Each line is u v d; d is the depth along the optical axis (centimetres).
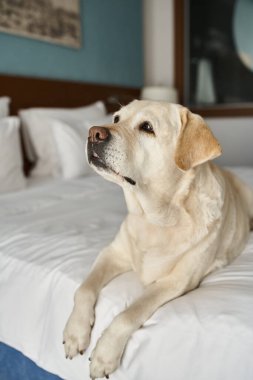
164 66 441
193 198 115
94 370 88
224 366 83
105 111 326
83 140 255
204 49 416
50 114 266
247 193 166
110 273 114
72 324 97
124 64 388
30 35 272
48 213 172
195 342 86
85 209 179
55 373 106
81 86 323
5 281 123
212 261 117
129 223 121
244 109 405
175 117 120
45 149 258
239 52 398
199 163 111
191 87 432
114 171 109
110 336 89
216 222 117
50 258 122
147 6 428
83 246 129
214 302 92
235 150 422
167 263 111
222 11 399
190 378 86
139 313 93
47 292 112
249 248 137
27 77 272
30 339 112
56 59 302
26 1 265
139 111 119
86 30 331
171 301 101
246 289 97
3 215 167
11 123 218
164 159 116
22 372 121
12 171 212
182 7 416
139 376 91
